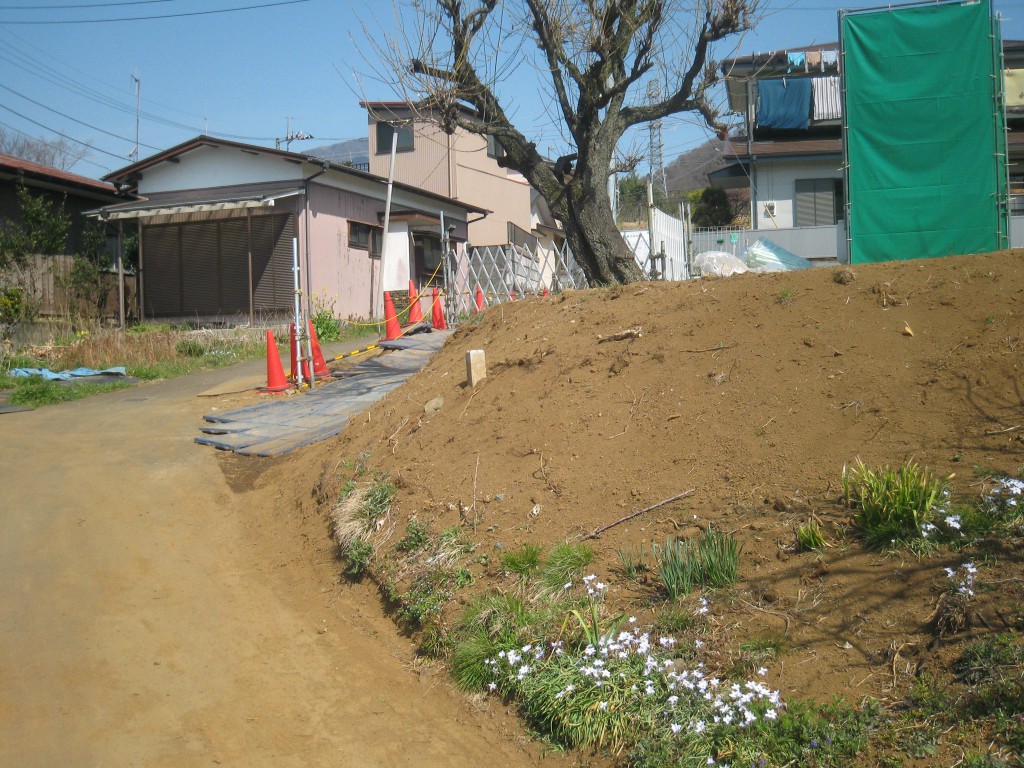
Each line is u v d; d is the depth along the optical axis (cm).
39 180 1959
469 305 1791
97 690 488
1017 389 505
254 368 1512
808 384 564
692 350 645
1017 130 2311
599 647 428
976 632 366
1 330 1672
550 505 561
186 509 771
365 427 796
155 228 2181
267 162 2061
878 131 898
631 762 374
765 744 353
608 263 1120
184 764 419
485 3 1064
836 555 439
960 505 436
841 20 905
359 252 2234
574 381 673
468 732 433
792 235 2083
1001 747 319
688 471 538
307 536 681
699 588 454
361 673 500
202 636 550
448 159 2872
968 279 612
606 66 1064
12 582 625
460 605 514
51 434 1048
